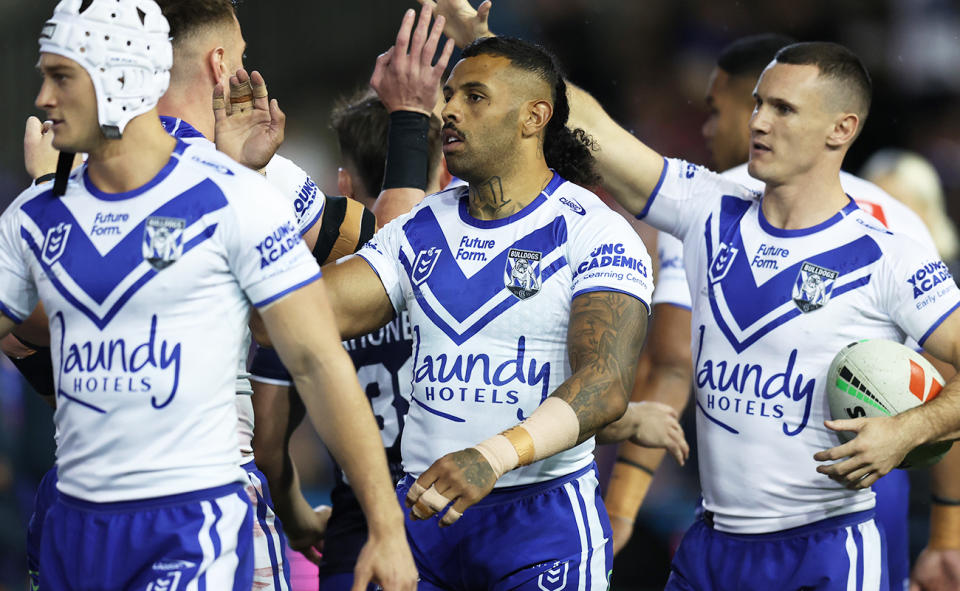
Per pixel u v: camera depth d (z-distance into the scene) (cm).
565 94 1152
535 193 1110
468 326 1076
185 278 916
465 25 1381
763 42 1717
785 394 1205
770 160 1223
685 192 1326
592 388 1009
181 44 1158
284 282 927
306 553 1551
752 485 1220
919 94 3462
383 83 1320
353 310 1122
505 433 986
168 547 929
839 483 1198
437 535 1101
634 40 3622
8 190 3111
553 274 1072
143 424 923
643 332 1057
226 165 951
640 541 2361
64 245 933
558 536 1081
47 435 2281
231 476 959
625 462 1647
